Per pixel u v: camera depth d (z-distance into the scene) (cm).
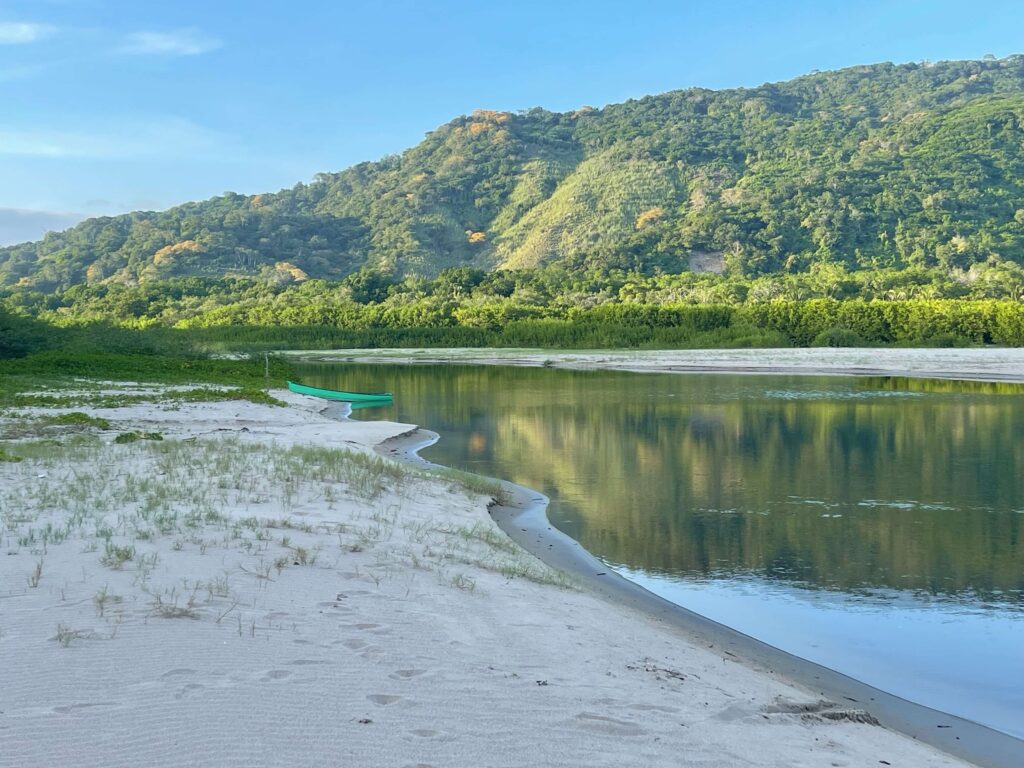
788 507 1527
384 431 2516
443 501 1367
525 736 436
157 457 1462
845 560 1175
